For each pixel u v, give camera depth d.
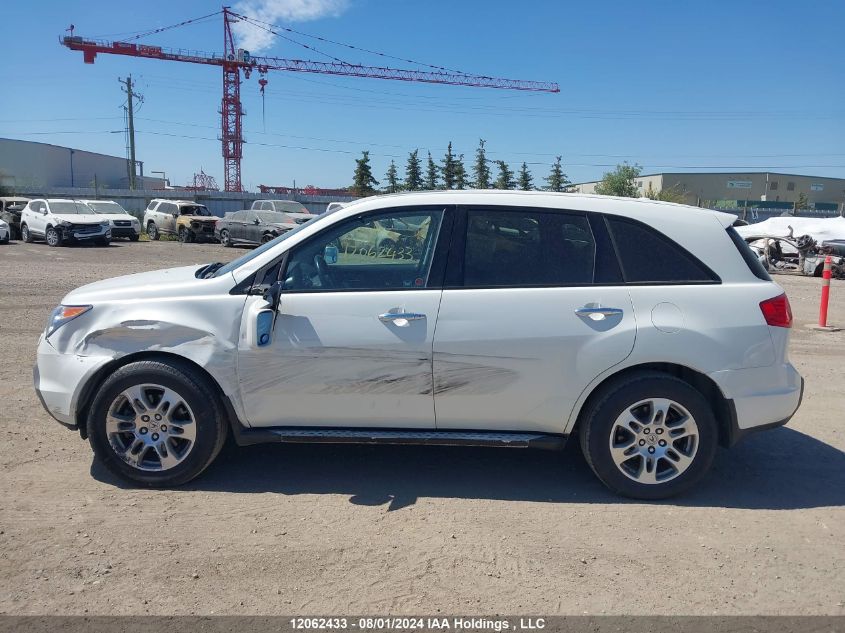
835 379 7.25
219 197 58.38
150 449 4.12
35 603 2.96
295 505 3.96
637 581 3.23
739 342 3.97
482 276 4.05
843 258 20.09
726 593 3.15
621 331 3.94
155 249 25.73
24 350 7.65
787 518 3.92
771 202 83.44
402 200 4.21
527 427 4.10
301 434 4.09
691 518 3.89
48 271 15.94
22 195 54.00
